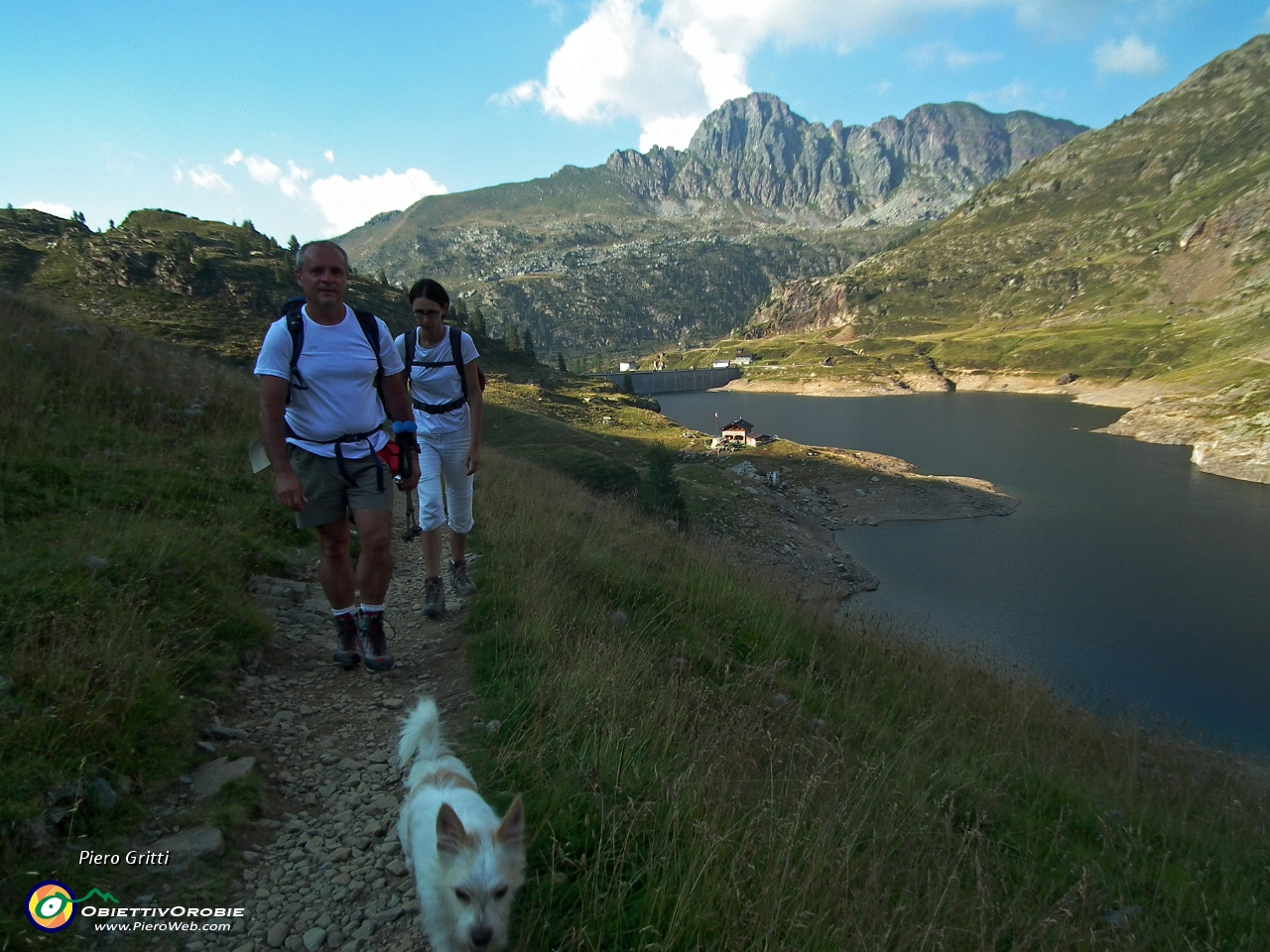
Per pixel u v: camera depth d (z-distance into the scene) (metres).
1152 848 5.20
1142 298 179.50
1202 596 34.16
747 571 11.52
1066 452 72.38
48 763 3.22
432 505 5.89
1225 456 62.22
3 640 3.96
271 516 7.70
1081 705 17.69
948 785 5.16
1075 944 3.61
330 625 5.83
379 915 2.90
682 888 2.84
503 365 110.06
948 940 3.07
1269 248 162.25
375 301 95.00
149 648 4.25
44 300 15.73
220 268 81.44
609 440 62.59
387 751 4.09
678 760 3.94
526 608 5.81
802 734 5.46
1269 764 14.98
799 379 172.12
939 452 74.50
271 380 4.26
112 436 8.62
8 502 5.91
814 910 2.94
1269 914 4.49
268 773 3.83
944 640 20.31
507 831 2.48
